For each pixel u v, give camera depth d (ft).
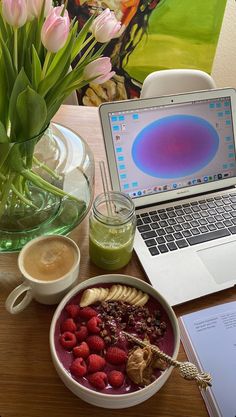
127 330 1.70
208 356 1.71
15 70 1.66
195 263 2.11
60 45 1.52
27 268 1.77
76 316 1.69
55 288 1.74
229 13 5.02
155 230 2.27
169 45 5.14
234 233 2.30
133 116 2.25
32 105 1.60
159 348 1.63
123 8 4.73
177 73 3.51
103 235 1.99
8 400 1.57
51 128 2.11
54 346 1.54
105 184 2.36
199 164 2.47
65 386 1.61
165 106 2.31
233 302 1.94
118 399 1.40
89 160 2.24
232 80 5.87
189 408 1.58
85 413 1.55
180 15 4.83
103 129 2.20
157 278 2.02
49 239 1.90
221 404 1.57
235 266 2.10
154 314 1.74
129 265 2.13
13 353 1.71
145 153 2.32
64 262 1.82
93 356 1.54
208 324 1.83
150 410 1.56
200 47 5.19
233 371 1.67
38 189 2.10
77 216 2.19
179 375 1.66
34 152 1.91
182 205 2.45
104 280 1.81
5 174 1.86
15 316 1.85
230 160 2.55
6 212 2.02
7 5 1.44
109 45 5.07
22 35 1.66
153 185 2.39
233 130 2.51
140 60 5.28
